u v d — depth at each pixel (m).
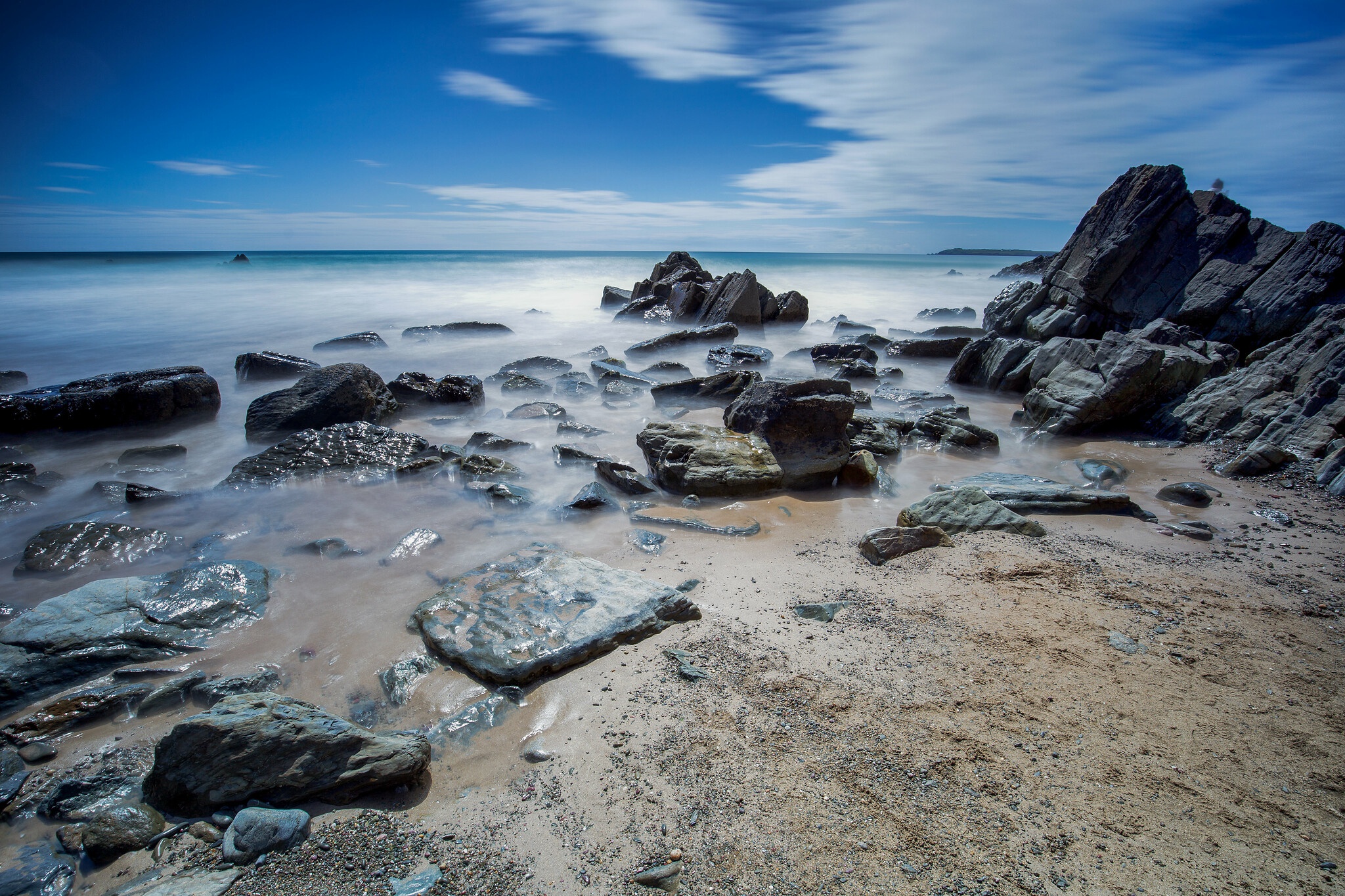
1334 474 8.55
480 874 3.27
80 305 27.55
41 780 3.95
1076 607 5.61
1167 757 3.95
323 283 39.47
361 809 3.69
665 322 26.12
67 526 6.84
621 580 5.77
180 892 3.19
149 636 5.17
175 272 45.03
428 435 11.29
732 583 6.08
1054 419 11.43
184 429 11.55
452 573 6.38
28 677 4.71
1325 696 4.53
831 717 4.27
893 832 3.43
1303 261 14.63
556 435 11.10
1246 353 15.02
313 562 6.62
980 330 23.16
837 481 8.92
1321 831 3.46
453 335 21.92
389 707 4.52
